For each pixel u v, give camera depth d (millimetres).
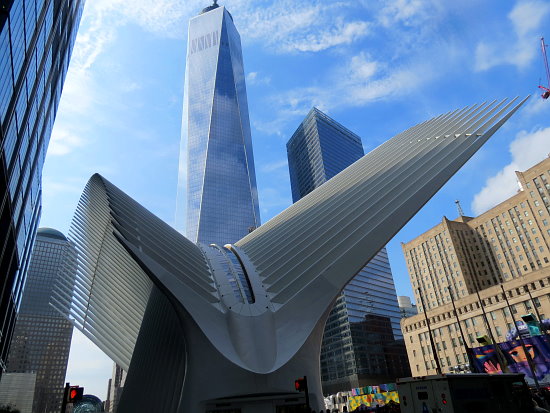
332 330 110938
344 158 172375
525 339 42906
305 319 24109
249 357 22422
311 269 26406
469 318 81875
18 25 20344
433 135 34406
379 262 123125
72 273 41469
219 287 27469
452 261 115562
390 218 25938
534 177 102125
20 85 23078
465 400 12695
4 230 28359
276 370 21516
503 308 75375
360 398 68875
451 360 84125
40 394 185500
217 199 156875
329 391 107750
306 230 30500
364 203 29203
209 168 161375
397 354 109750
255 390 21219
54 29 31531
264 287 27484
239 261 31984
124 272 38812
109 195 28312
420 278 125500
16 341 187750
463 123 33312
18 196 30109
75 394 13695
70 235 42250
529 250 102875
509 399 13289
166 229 32906
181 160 172875
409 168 30109
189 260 29047
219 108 176250
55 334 196500
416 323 95188
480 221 117750
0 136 20344
